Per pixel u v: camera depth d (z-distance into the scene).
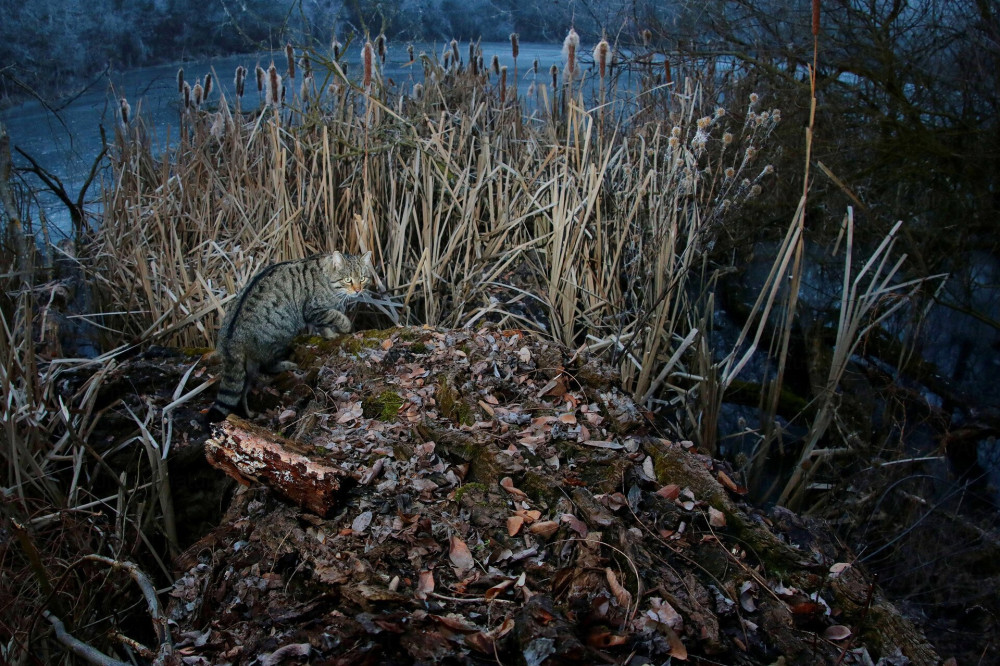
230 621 1.49
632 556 1.56
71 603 1.82
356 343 2.35
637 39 3.52
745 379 2.91
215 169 3.22
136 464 2.12
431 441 1.89
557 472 1.79
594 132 3.22
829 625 1.52
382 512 1.65
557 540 1.59
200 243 2.92
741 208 2.90
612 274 2.67
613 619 1.43
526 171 3.05
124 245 2.90
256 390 2.28
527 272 2.89
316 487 1.62
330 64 2.95
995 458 2.44
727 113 3.09
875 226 2.71
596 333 2.62
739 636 1.45
